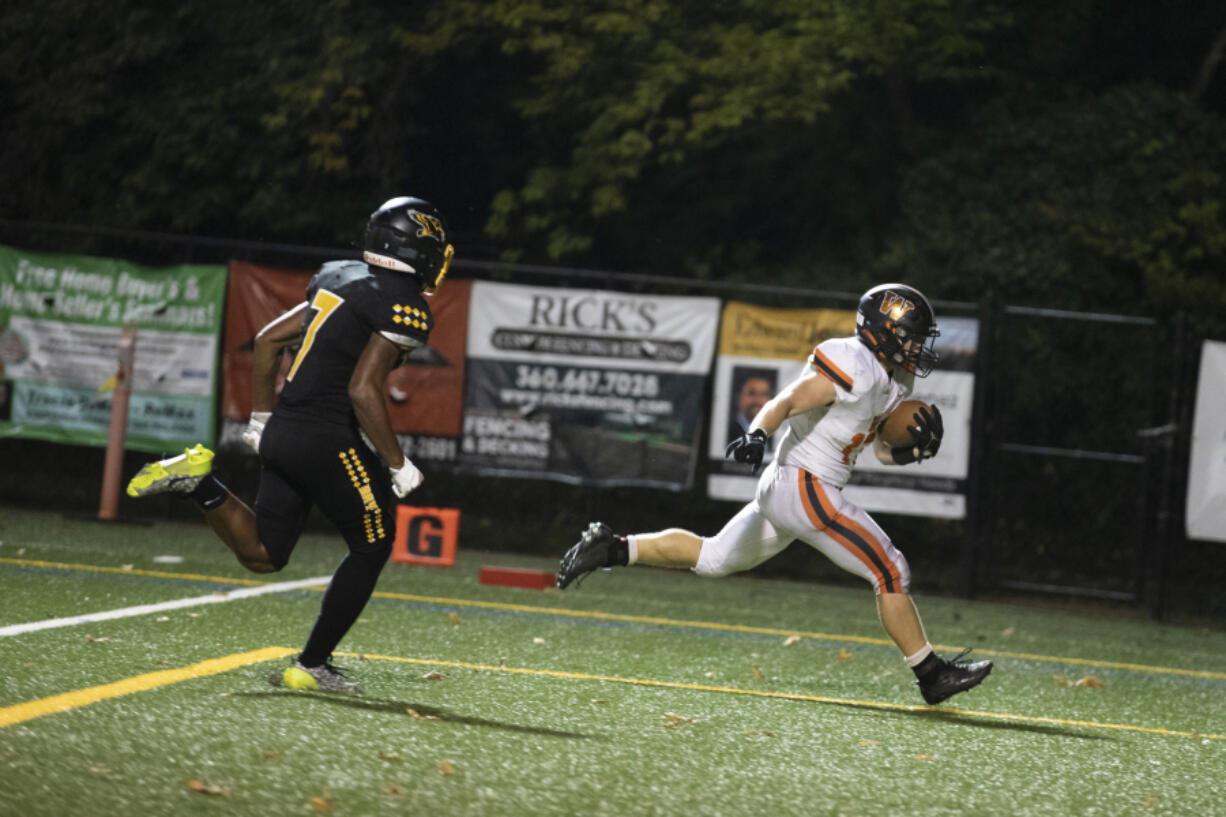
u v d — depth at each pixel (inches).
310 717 743.7
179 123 2546.8
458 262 1894.7
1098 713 1010.1
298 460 786.2
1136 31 2775.6
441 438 1886.1
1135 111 2436.0
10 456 2354.8
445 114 2792.8
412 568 1656.0
